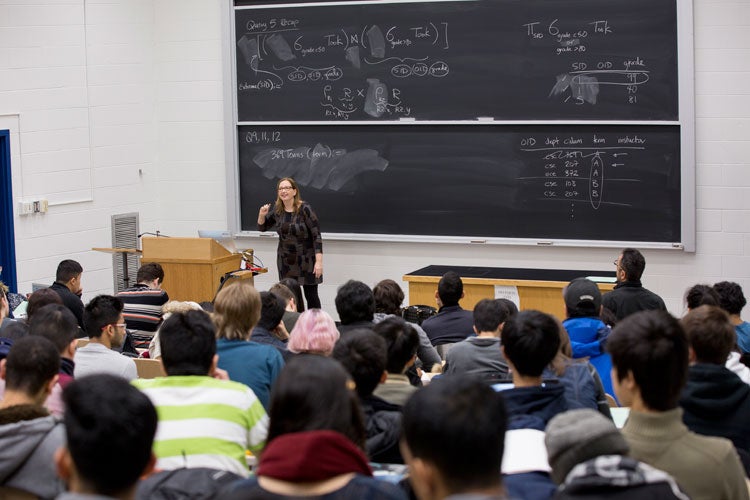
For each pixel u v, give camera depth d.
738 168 7.12
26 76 7.41
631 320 2.12
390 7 7.64
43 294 4.47
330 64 7.86
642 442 2.09
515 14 7.37
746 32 6.99
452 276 4.99
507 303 4.06
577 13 7.24
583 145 7.37
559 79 7.34
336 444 1.74
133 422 1.56
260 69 8.05
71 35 7.71
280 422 1.83
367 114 7.82
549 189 7.49
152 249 7.06
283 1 7.91
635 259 5.35
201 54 8.24
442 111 7.64
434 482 1.52
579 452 1.84
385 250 7.97
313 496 1.67
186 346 2.75
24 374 2.70
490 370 3.55
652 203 7.29
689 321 2.71
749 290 7.20
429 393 1.55
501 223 7.64
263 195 8.21
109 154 8.07
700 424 2.64
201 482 2.27
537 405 2.48
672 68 7.11
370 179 7.91
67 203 7.77
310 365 1.89
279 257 7.55
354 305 4.23
